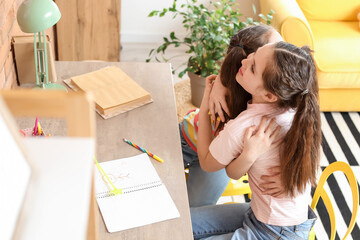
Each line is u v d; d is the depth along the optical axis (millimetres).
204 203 1818
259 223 1489
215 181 1786
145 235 1210
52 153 583
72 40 2828
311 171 1433
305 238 1490
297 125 1343
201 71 2695
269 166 1431
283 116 1395
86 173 564
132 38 3459
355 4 3078
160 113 1615
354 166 2584
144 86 1737
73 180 557
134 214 1262
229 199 2379
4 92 569
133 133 1520
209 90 1666
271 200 1444
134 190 1329
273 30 1644
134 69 1829
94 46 2859
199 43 2699
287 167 1383
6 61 1623
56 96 579
